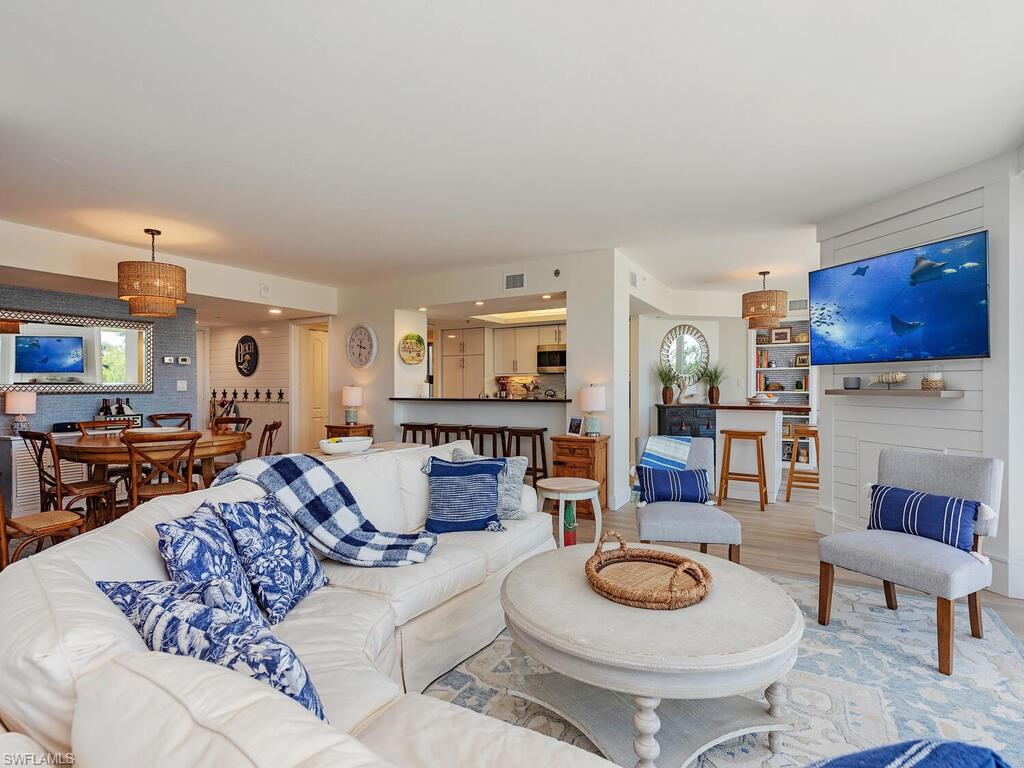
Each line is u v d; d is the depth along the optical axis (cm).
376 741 121
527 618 170
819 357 423
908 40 207
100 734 70
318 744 63
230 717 67
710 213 419
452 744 118
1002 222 312
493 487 296
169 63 220
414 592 207
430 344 958
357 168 329
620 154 311
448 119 269
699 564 205
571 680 206
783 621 167
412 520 293
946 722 192
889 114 266
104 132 279
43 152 302
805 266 610
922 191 358
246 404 834
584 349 544
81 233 457
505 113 263
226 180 345
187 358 664
